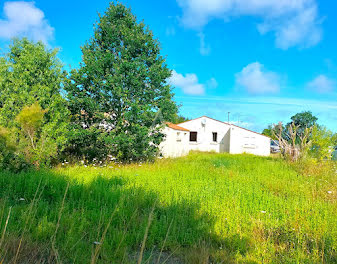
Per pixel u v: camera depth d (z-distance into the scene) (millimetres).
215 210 4883
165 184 7090
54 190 5605
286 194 6926
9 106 9086
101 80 12320
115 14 13328
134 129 12141
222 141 28656
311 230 4070
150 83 13227
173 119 13516
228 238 3732
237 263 3094
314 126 16312
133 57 13453
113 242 3418
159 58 13906
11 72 9773
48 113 9891
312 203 5566
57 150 10484
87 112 12664
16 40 10633
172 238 3668
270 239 3705
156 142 13492
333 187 7527
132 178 7832
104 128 12844
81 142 12375
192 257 3137
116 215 4301
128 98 12523
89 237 3422
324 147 15539
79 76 12055
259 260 3197
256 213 4895
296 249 3555
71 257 2883
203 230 3969
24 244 3137
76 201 5207
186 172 9570
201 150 29297
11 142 8109
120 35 13156
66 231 3545
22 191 5793
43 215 4168
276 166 12664
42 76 10250
